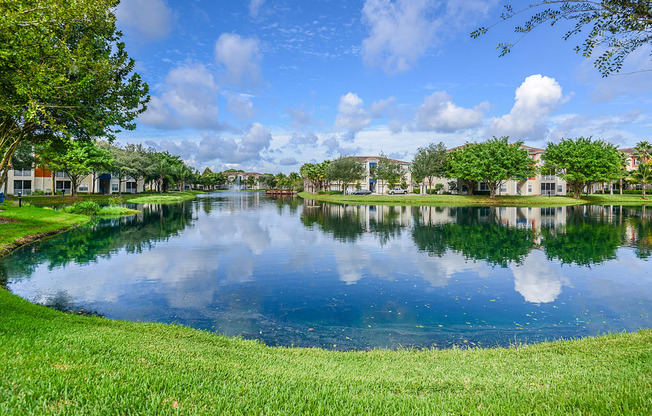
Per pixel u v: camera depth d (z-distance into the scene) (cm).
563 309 1019
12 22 1141
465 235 2448
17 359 430
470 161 6762
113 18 1622
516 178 6550
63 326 656
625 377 454
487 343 801
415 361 630
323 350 716
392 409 369
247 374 470
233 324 903
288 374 487
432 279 1338
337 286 1246
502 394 413
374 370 556
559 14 587
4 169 1942
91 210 3891
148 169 8175
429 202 6256
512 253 1823
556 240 2222
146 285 1232
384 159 8969
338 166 9000
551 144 7250
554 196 7144
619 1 539
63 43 1361
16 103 1432
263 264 1577
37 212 3139
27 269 1435
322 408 362
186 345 633
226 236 2409
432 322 929
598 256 1741
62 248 1909
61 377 383
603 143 6950
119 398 352
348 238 2331
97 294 1124
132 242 2136
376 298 1120
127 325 772
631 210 4597
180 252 1841
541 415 349
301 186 15500
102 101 1641
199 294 1142
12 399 328
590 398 379
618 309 1014
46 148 2455
